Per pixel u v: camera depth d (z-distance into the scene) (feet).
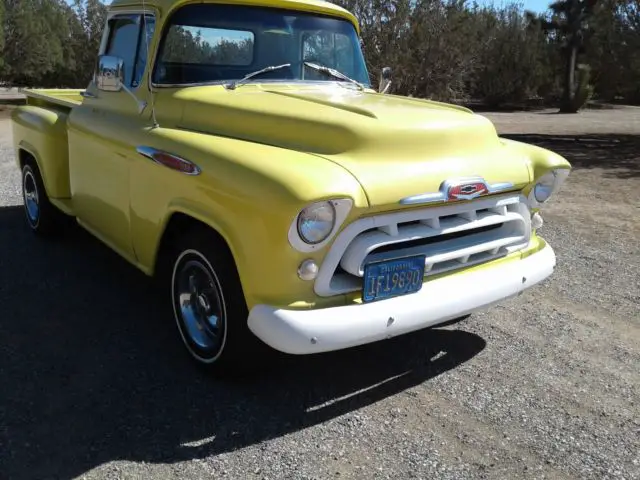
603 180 32.76
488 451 9.59
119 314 14.11
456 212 10.66
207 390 11.06
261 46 14.06
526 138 54.34
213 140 11.02
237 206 9.55
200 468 9.02
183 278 11.62
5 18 73.41
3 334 13.00
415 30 54.60
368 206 9.45
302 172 9.27
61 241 19.29
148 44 13.52
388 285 9.84
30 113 18.76
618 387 11.57
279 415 10.40
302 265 9.30
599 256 19.17
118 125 13.62
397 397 11.06
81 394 10.82
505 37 105.40
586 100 95.96
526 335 13.65
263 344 10.58
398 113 11.35
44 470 8.88
